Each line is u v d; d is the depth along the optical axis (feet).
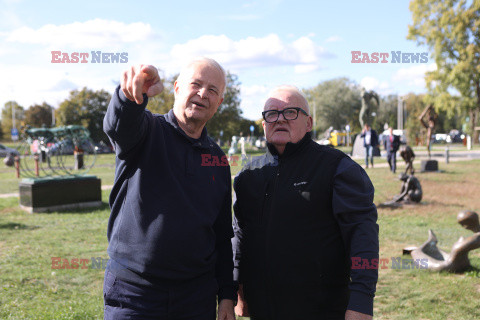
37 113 227.81
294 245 6.23
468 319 12.14
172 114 6.40
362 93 92.07
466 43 142.82
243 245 6.96
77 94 160.25
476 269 16.17
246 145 171.32
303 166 6.41
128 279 5.89
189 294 6.07
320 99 225.76
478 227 16.02
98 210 32.55
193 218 6.01
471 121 178.50
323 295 6.22
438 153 102.53
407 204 31.22
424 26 146.61
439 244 20.47
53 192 32.27
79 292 14.61
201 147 6.34
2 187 48.60
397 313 12.77
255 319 6.66
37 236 23.13
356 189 6.05
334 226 6.29
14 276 16.10
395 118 262.26
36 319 12.03
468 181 45.24
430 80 150.20
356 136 93.15
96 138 160.25
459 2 142.00
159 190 5.89
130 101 5.15
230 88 134.92
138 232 5.84
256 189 6.70
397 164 69.21
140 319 5.81
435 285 14.83
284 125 6.58
